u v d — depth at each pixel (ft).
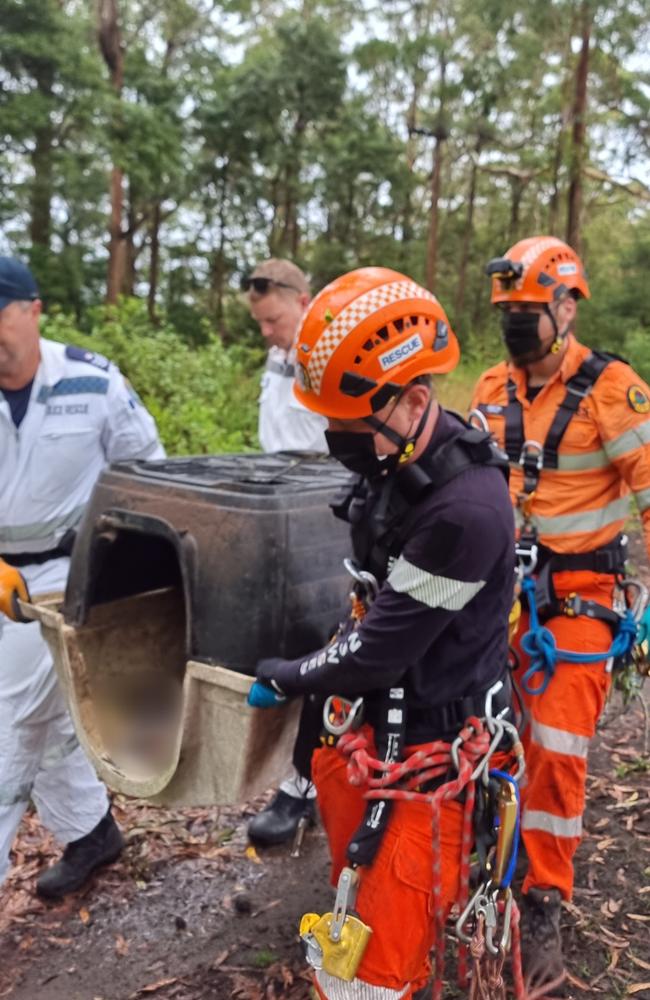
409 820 5.84
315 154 106.52
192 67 104.47
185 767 7.07
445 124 104.06
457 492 5.42
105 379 9.21
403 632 5.47
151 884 10.23
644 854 10.26
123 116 71.20
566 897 8.24
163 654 9.09
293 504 6.79
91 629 8.50
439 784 5.90
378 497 5.86
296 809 10.87
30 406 8.78
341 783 6.33
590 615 8.27
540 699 8.23
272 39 117.08
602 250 120.37
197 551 6.79
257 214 109.81
